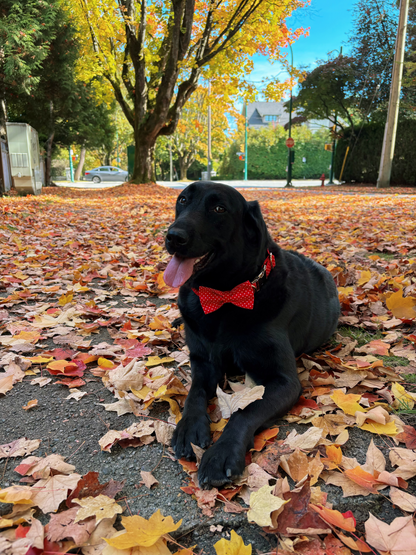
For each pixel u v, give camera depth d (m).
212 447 0.63
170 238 0.75
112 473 0.64
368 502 0.58
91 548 0.50
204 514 0.56
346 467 0.63
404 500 0.56
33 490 0.58
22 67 4.71
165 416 0.79
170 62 5.65
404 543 0.49
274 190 7.92
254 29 6.01
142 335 1.12
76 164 21.67
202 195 0.82
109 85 7.14
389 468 0.64
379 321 1.18
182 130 16.50
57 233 2.65
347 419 0.74
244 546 0.49
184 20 5.36
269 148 20.67
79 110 8.43
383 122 8.80
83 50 6.70
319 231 2.61
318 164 21.11
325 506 0.55
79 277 1.67
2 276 1.65
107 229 2.85
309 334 0.97
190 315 0.86
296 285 0.92
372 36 9.16
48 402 0.83
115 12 5.64
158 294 1.52
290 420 0.76
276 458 0.63
